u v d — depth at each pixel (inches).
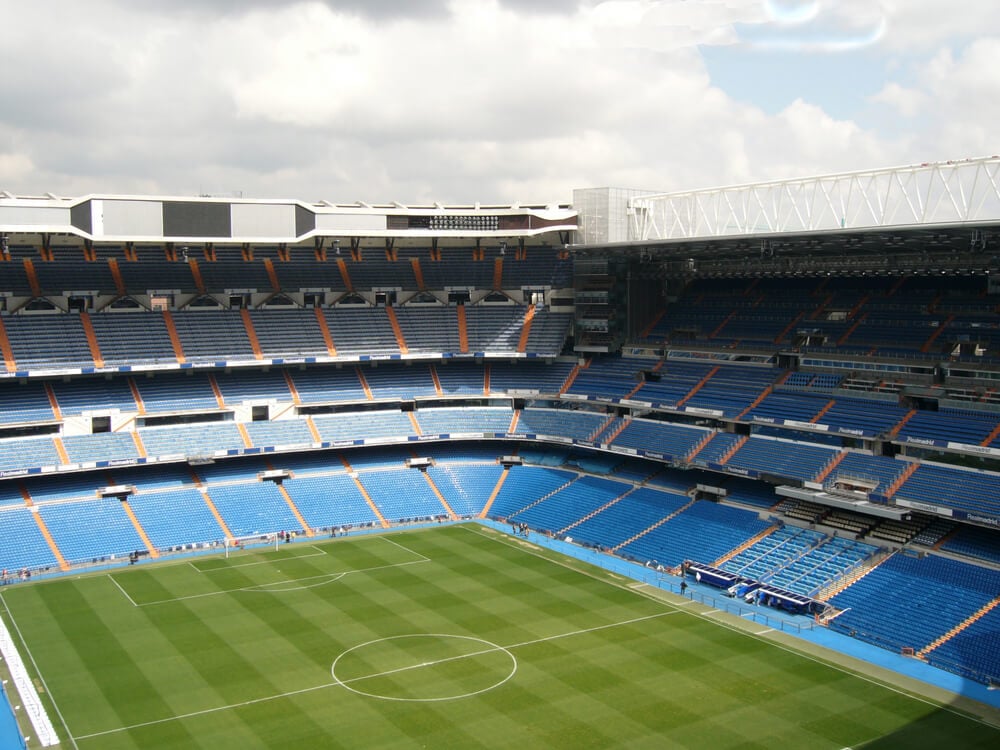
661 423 4340.6
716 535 3668.8
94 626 2960.1
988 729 2257.6
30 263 4419.3
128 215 4050.2
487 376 4936.0
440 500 4458.7
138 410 4220.0
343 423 4542.3
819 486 3513.8
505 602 3189.0
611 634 2888.8
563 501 4318.4
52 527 3764.8
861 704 2395.4
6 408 4028.1
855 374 3929.6
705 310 4766.2
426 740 2204.7
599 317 4840.1
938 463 3358.8
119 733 2235.5
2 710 2363.4
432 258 5098.4
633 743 2188.7
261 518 4092.0
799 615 3063.5
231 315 4655.5
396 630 2918.3
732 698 2431.1
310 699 2425.0
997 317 3848.4
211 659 2689.5
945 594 2930.6
